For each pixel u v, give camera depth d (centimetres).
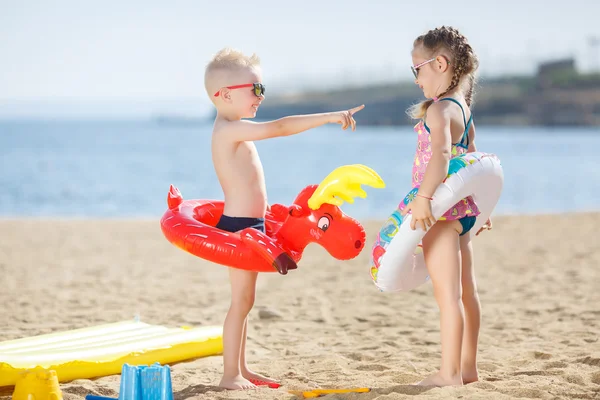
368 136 14725
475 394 455
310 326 812
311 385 528
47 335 645
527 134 14850
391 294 1014
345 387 513
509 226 1792
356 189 501
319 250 1519
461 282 512
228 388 511
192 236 496
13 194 3419
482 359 625
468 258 516
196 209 552
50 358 545
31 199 3228
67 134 16412
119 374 579
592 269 1177
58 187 3753
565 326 778
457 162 477
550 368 573
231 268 517
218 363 625
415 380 540
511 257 1330
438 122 470
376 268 486
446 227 486
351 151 7881
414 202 462
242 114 518
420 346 705
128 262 1341
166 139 13100
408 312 886
